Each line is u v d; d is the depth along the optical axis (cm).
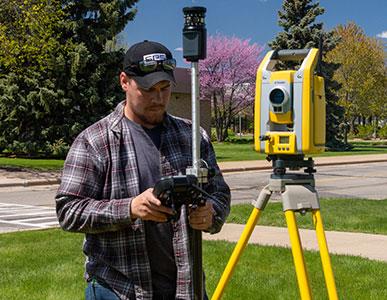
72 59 2452
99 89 2580
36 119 2541
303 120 344
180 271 246
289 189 347
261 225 929
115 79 2556
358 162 2731
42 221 1048
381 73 4869
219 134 5322
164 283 251
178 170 253
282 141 348
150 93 245
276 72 351
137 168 250
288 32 3797
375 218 986
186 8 237
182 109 3919
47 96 2442
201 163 243
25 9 1958
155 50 243
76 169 247
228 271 372
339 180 1898
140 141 254
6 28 1930
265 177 2039
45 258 683
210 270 615
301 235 836
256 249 721
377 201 1229
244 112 6116
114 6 2534
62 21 2403
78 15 2573
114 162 249
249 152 3491
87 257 257
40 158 2680
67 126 2522
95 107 2558
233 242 773
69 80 2473
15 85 2483
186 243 247
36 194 1548
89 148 250
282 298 526
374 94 4800
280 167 351
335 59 4634
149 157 252
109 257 248
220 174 272
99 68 2522
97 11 2567
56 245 766
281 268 629
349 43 4650
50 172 2062
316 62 351
